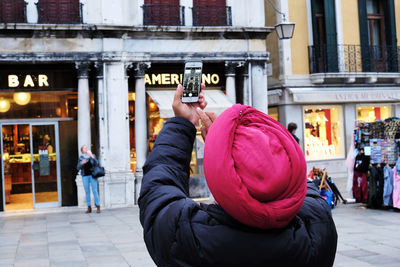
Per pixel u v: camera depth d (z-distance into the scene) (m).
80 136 14.98
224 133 1.30
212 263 1.31
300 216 1.43
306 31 21.30
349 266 6.93
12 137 15.01
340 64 21.52
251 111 1.38
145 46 15.43
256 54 16.36
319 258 1.37
